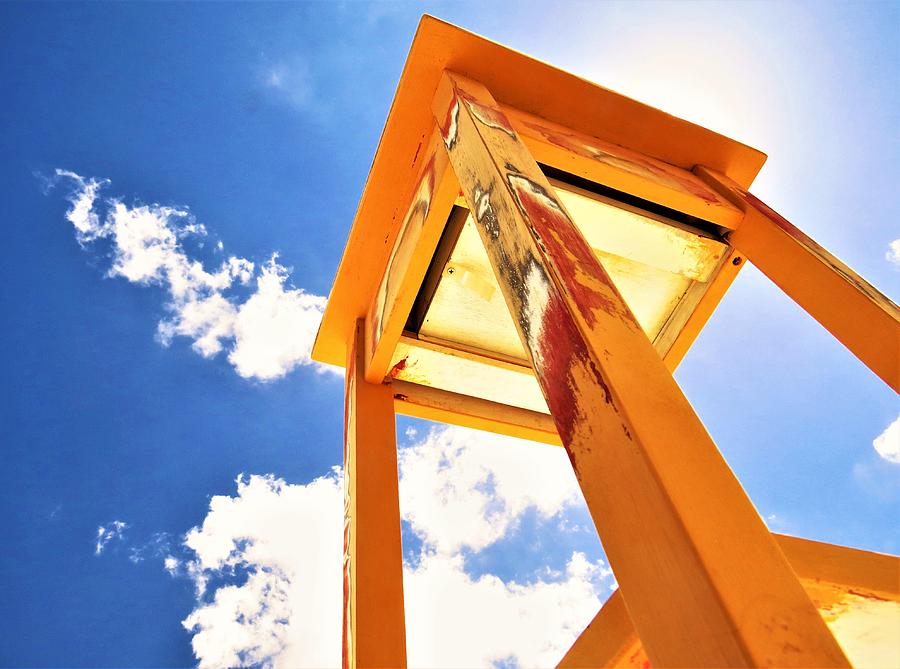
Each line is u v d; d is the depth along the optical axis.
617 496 1.81
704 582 1.50
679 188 4.41
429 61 4.19
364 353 5.06
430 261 4.52
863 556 2.48
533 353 2.39
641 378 2.00
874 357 3.53
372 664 3.42
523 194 2.87
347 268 5.06
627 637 2.39
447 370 5.04
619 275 4.86
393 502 4.18
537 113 4.46
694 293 4.88
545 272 2.43
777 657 1.39
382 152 4.47
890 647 2.70
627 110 4.60
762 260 4.30
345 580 4.16
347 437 4.92
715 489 1.70
